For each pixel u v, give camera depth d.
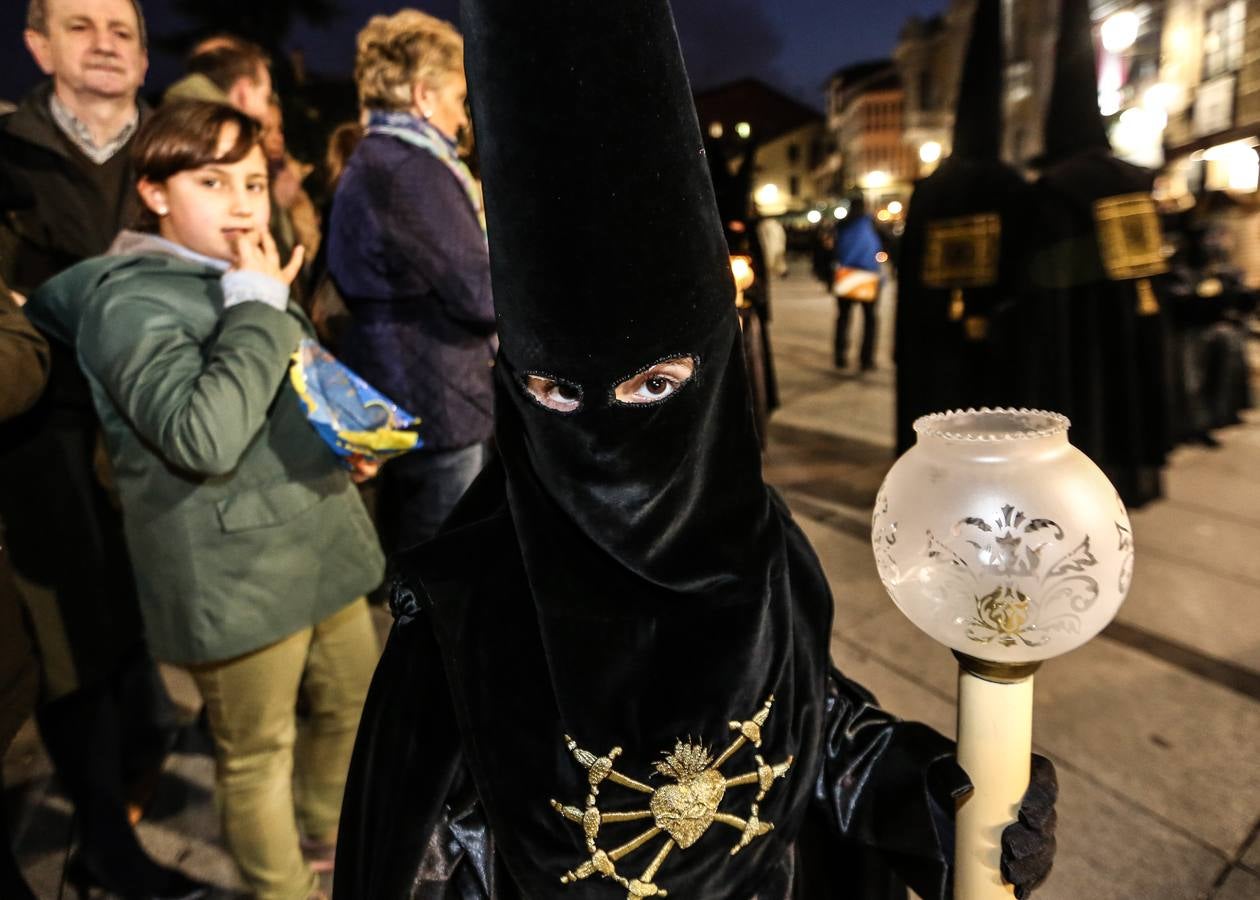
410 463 2.28
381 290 2.13
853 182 47.34
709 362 0.79
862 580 3.38
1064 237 3.22
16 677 1.37
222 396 1.26
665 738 0.85
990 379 3.54
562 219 0.70
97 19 2.04
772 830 0.95
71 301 1.39
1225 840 1.98
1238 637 2.83
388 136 2.08
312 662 1.76
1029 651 0.72
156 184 1.39
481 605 0.87
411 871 0.88
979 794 0.80
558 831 0.87
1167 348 3.66
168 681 2.83
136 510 1.40
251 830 1.59
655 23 0.67
